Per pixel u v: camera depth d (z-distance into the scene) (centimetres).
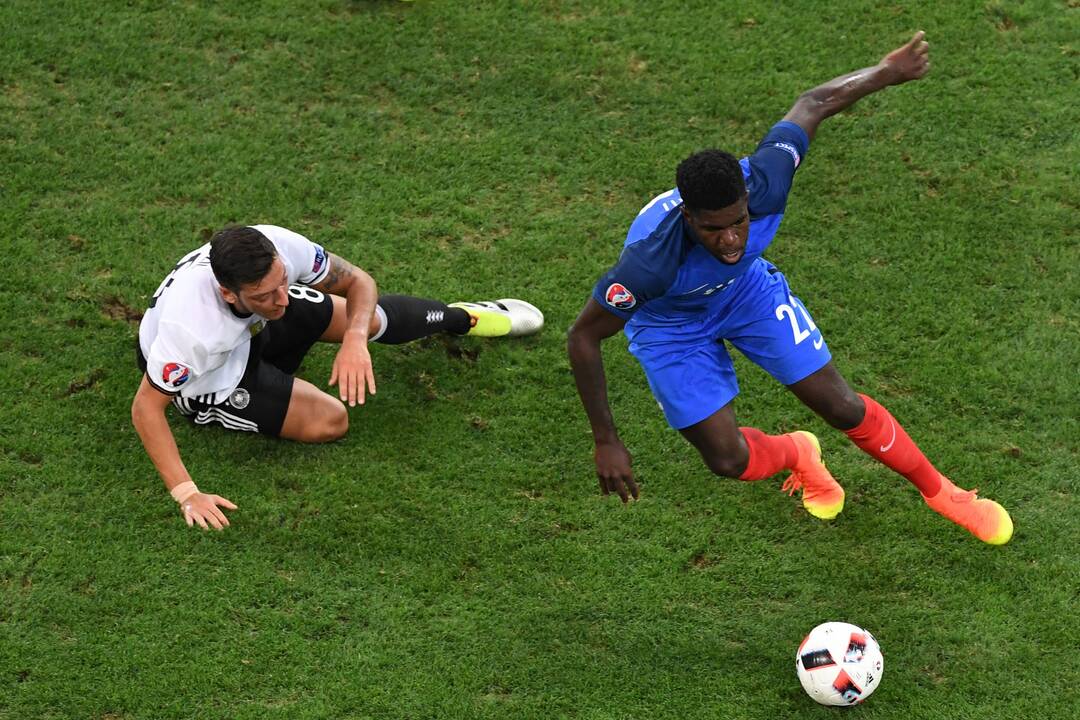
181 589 1772
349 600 1767
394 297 2052
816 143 2520
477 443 2003
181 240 2312
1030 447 1970
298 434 1953
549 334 2184
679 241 1479
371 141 2538
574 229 2367
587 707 1636
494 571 1811
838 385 1686
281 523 1870
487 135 2556
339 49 2731
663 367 1675
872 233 2339
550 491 1931
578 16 2820
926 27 2758
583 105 2617
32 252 2272
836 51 2714
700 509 1905
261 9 2822
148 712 1622
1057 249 2292
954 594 1770
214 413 1911
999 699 1638
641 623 1742
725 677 1675
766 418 2041
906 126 2548
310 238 2336
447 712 1627
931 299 2214
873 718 1623
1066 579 1778
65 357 2097
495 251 2330
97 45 2705
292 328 1953
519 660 1692
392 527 1867
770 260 2292
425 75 2678
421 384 2103
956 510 1789
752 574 1809
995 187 2419
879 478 1945
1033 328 2156
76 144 2491
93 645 1695
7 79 2614
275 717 1617
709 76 2670
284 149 2511
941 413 2031
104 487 1902
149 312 1809
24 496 1884
